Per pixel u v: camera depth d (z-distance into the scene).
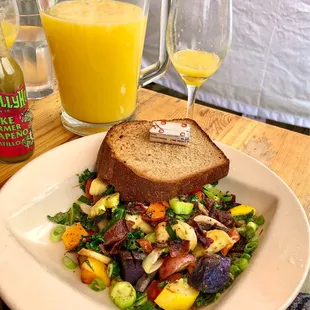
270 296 0.53
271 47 1.67
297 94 1.72
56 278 0.55
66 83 0.85
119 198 0.70
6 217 0.64
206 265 0.57
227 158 0.78
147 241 0.63
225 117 1.01
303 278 0.55
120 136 0.80
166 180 0.69
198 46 0.85
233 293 0.53
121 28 0.77
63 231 0.68
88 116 0.89
